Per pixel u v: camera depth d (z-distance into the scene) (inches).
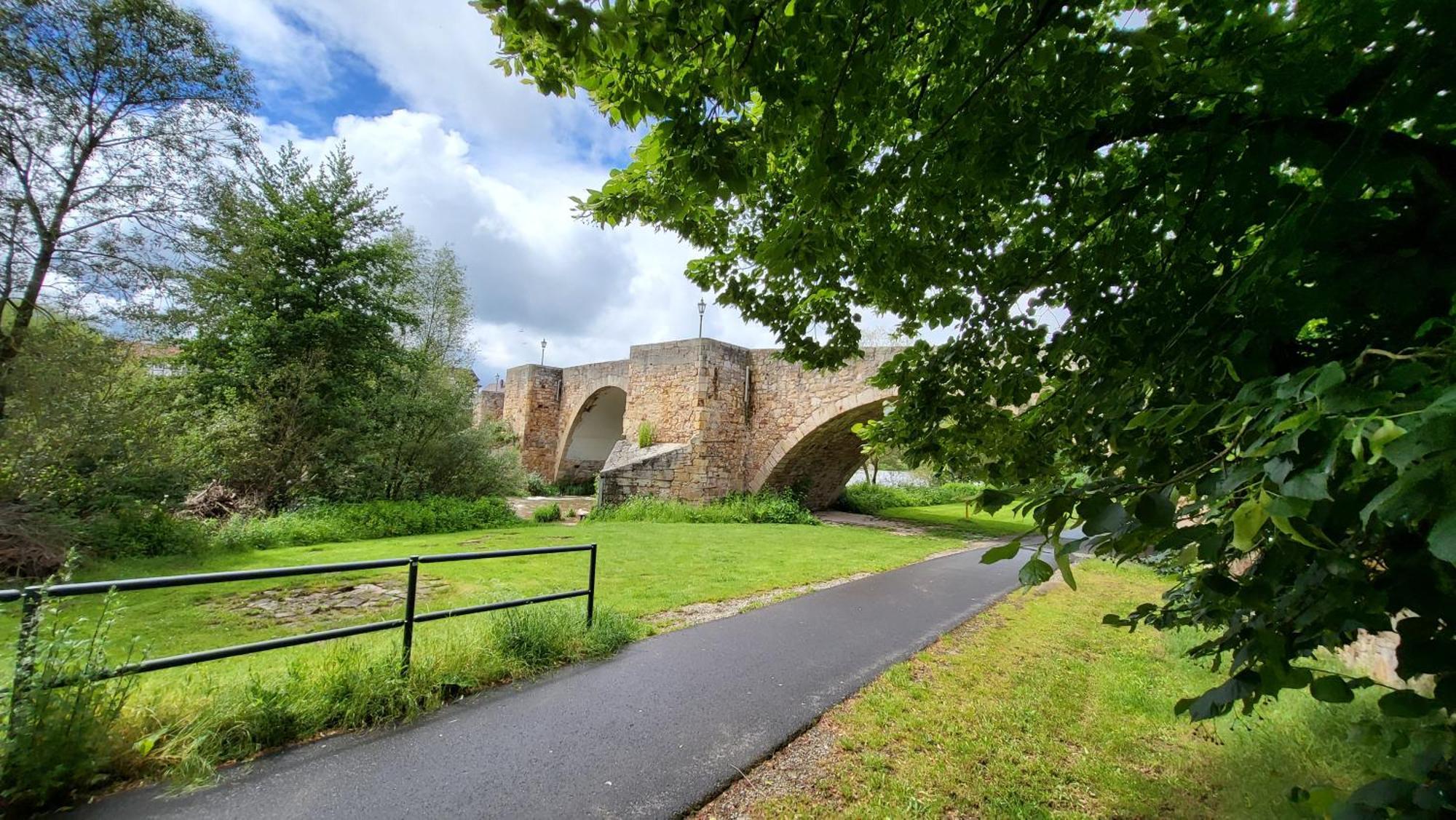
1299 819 97.4
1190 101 70.4
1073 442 99.8
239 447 495.5
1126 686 178.7
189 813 102.3
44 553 298.7
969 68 71.4
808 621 246.1
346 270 557.3
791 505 735.7
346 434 552.1
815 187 72.3
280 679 141.8
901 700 164.4
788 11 64.2
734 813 112.6
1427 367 32.2
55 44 358.9
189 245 418.6
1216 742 143.7
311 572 134.6
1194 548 44.5
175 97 403.5
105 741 107.6
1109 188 93.0
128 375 391.9
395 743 130.6
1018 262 106.6
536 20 52.1
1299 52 58.9
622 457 768.9
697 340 754.8
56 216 363.9
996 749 138.7
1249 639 54.9
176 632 211.6
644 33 56.6
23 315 349.4
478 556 170.1
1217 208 69.7
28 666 103.2
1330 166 52.1
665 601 271.4
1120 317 85.7
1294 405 34.8
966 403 116.0
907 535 633.6
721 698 161.8
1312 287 50.2
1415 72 47.2
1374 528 39.7
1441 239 45.6
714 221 124.6
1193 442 52.1
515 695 158.9
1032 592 327.9
